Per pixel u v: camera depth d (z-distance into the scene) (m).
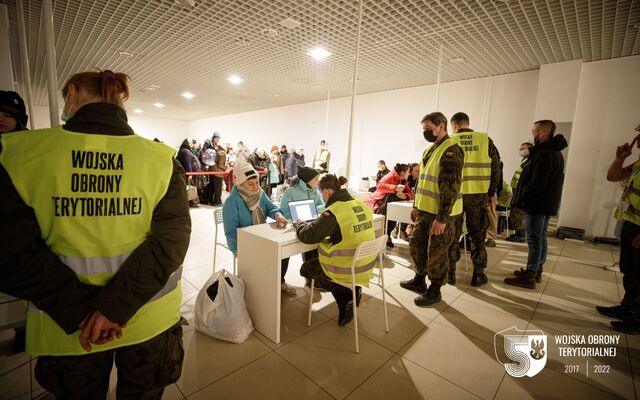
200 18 3.61
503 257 3.83
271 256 1.94
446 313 2.41
